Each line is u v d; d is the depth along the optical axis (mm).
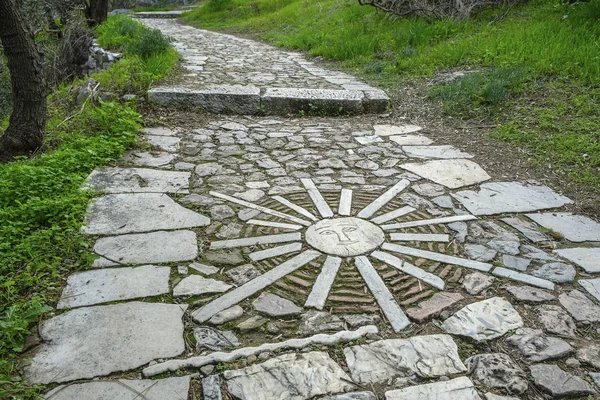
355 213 3141
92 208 3088
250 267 2516
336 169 3943
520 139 4484
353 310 2205
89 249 2635
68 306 2182
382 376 1839
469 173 3895
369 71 7367
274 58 8992
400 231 2922
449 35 7965
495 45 6707
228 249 2682
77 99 5426
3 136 3996
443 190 3562
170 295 2281
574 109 4777
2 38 3684
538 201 3416
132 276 2412
